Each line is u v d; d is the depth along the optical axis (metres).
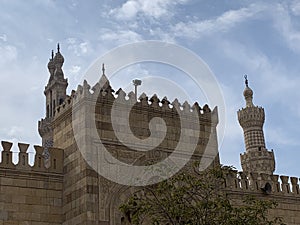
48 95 100.62
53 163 34.75
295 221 41.44
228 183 39.41
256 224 27.05
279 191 41.75
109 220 32.03
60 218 33.62
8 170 32.94
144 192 32.25
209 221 26.81
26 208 32.78
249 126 76.75
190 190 29.09
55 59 102.94
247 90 80.31
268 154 74.56
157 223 27.44
